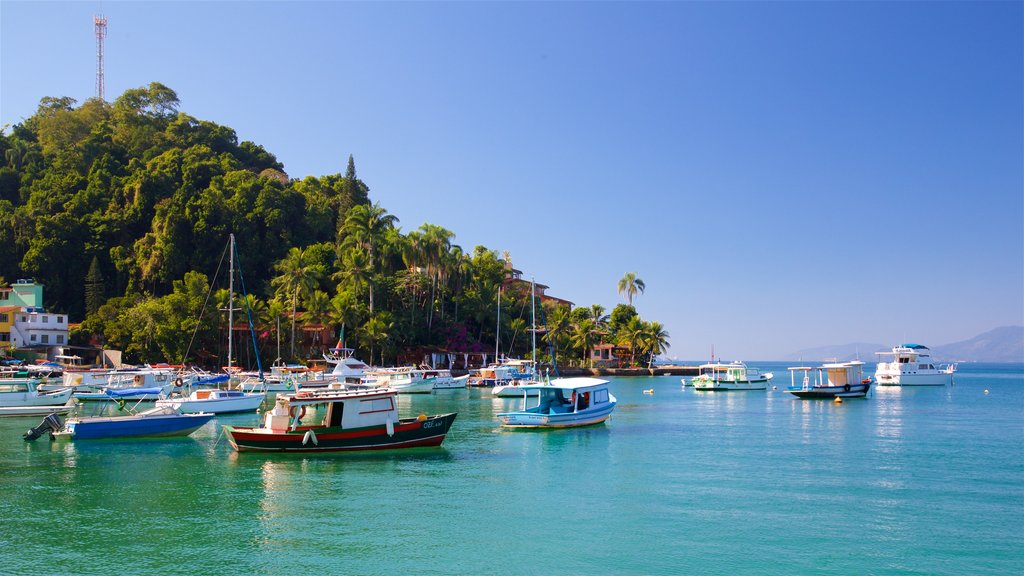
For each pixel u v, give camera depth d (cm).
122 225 14675
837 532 2759
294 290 12462
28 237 14212
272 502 3152
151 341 12038
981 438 5288
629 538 2673
